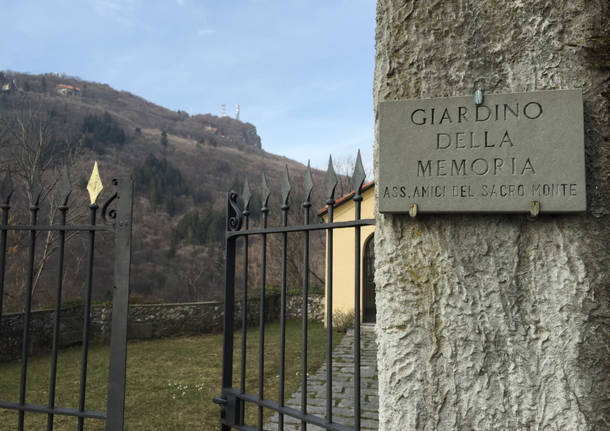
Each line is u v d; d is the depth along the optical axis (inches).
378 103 65.3
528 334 53.9
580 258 53.5
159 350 367.9
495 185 55.7
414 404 56.5
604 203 54.2
